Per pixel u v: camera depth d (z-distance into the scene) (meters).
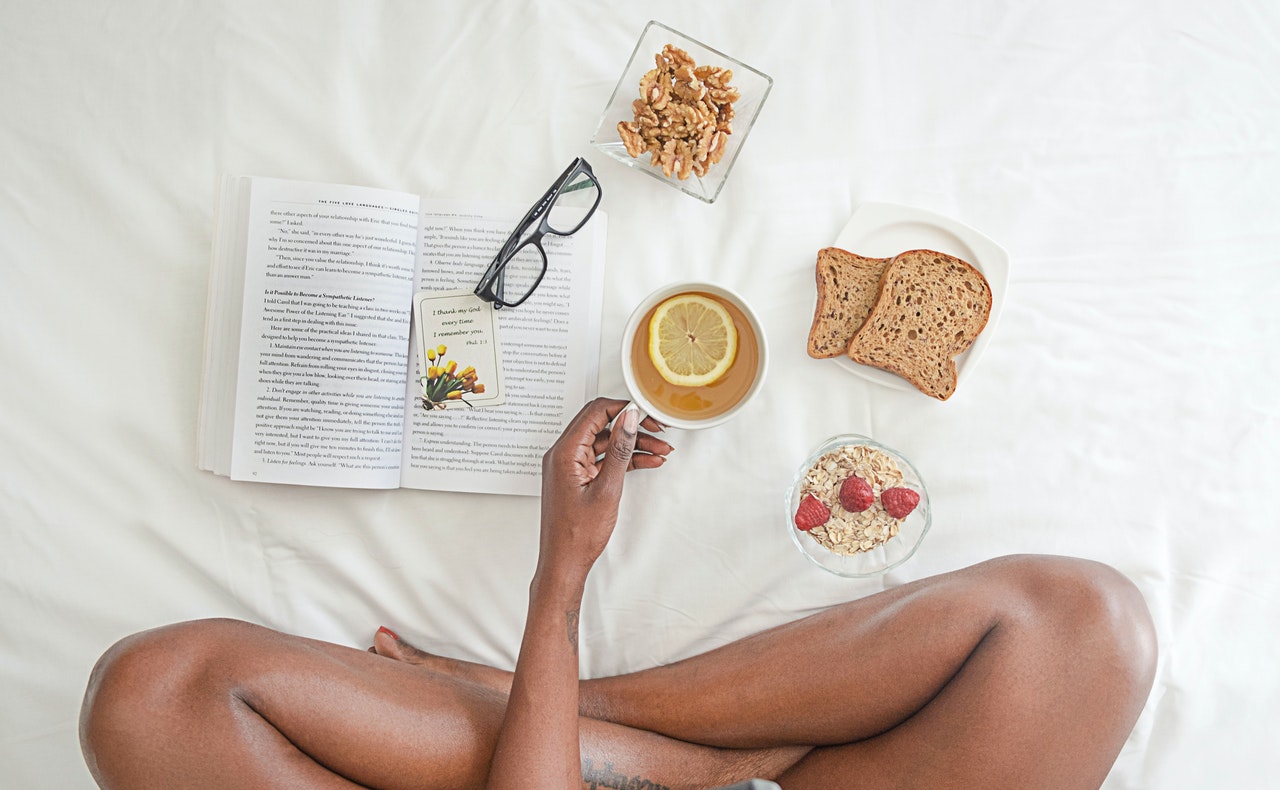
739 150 1.24
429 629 1.28
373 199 1.24
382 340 1.25
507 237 1.27
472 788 1.10
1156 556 1.28
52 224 1.27
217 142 1.28
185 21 1.27
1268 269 1.29
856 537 1.22
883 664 1.13
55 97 1.27
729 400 1.20
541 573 1.11
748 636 1.27
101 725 0.98
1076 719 1.07
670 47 1.22
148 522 1.27
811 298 1.28
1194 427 1.29
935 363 1.25
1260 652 1.27
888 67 1.29
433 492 1.28
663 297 1.19
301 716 1.04
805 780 1.18
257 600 1.27
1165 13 1.28
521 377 1.27
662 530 1.28
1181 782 1.27
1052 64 1.28
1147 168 1.28
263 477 1.25
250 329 1.24
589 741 1.17
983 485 1.28
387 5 1.28
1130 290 1.29
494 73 1.28
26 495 1.26
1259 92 1.28
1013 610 1.10
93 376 1.27
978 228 1.29
